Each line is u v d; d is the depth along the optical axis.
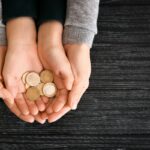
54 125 0.78
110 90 0.80
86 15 0.73
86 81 0.74
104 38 0.83
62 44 0.74
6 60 0.72
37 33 0.76
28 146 0.77
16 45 0.73
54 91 0.73
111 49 0.82
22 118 0.74
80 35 0.73
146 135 0.79
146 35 0.83
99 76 0.81
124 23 0.84
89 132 0.78
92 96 0.80
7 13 0.74
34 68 0.74
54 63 0.72
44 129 0.78
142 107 0.80
